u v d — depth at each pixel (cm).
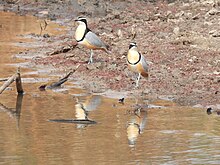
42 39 2530
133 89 1769
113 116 1513
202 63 2027
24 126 1419
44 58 2162
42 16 3131
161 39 2384
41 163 1182
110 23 2800
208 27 2541
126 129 1402
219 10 2803
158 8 3125
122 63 2058
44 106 1595
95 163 1184
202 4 3019
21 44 2419
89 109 1570
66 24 2939
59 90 1773
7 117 1494
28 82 1853
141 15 2961
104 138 1339
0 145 1285
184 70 1945
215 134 1371
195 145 1295
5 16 3088
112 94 1727
